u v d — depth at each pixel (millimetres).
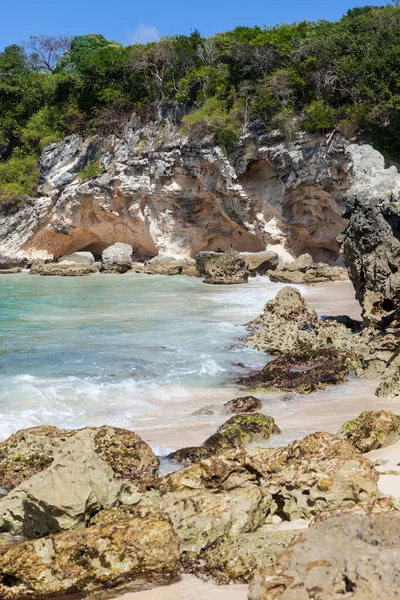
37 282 42812
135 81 58344
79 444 7652
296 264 41844
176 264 48594
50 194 58125
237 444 9977
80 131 60094
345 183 41188
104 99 60156
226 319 24297
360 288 20859
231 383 15289
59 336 20734
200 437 11070
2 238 59312
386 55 42188
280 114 44062
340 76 43219
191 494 7543
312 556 4871
